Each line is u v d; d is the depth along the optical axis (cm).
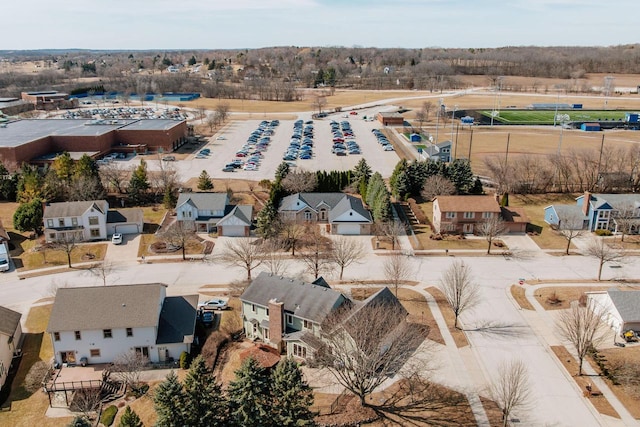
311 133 19212
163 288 6662
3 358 5931
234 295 7650
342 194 10844
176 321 6394
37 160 14388
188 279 8256
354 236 9994
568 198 11756
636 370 5806
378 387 5625
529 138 18462
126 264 8825
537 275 8319
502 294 7669
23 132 16125
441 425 5062
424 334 6594
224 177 13700
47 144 15300
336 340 5684
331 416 5172
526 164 12781
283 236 9619
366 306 5947
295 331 6281
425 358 6106
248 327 6644
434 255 9112
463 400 5422
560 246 9481
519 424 5066
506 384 5528
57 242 9194
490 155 15725
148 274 8438
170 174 12300
